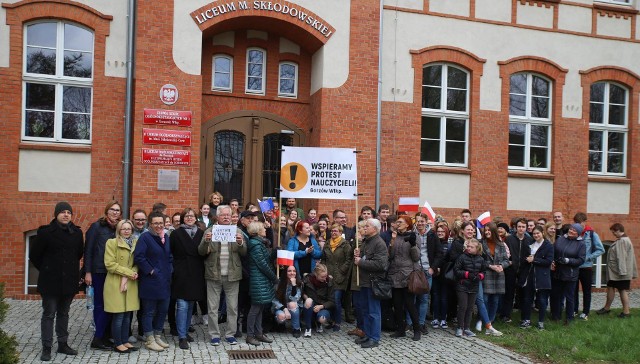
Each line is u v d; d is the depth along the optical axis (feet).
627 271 40.09
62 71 42.04
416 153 48.26
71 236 26.37
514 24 51.57
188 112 42.22
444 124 50.01
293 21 44.78
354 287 32.19
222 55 47.09
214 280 28.91
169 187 41.57
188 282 28.48
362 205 45.98
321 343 30.25
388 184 47.37
